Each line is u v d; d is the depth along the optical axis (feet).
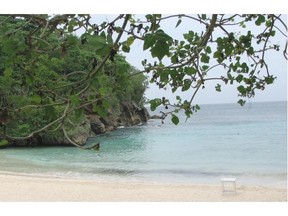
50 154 123.13
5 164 100.17
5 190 59.41
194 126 260.62
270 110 555.69
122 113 246.47
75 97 9.41
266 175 84.48
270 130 216.33
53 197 55.88
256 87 12.97
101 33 8.40
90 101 9.73
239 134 197.06
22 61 9.89
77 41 9.44
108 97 10.12
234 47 12.85
